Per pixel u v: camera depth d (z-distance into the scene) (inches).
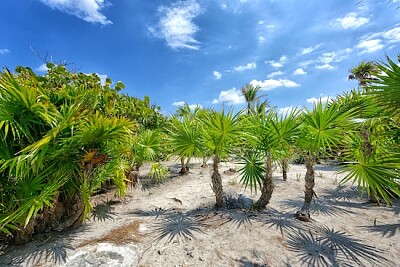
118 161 162.4
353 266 97.8
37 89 117.8
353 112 125.0
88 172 127.1
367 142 149.1
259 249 109.7
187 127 163.2
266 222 138.3
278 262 100.7
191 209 171.2
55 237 118.7
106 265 94.9
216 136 151.7
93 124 115.3
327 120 119.9
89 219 143.0
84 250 103.1
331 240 118.9
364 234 126.9
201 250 108.5
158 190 239.3
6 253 104.2
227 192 197.0
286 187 238.7
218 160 164.2
